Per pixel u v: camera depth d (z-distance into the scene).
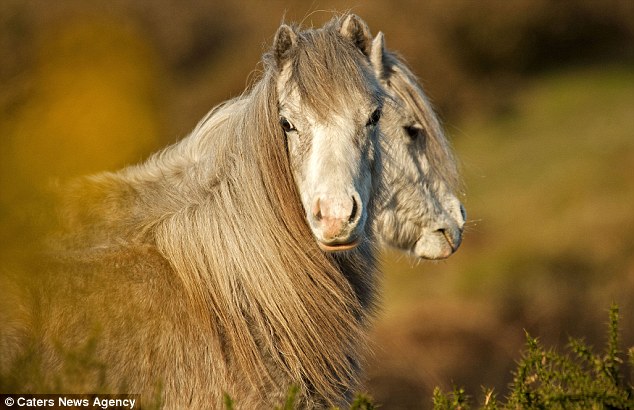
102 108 40.72
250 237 12.18
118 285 11.68
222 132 13.24
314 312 12.37
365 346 13.34
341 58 12.11
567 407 11.52
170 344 11.51
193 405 11.50
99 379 11.05
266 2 84.88
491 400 12.14
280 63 12.46
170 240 12.16
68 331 11.23
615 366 11.78
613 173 53.50
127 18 66.75
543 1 92.50
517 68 90.75
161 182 13.48
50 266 11.60
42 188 12.23
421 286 42.31
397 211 14.50
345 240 11.48
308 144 11.91
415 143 14.65
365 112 12.13
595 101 77.25
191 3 84.69
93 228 12.45
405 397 25.42
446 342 32.03
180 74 81.56
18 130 17.59
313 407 12.26
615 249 42.44
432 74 80.50
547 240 45.16
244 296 12.16
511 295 38.81
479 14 87.38
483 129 74.88
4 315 11.09
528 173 59.06
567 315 35.34
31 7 46.16
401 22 82.31
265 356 12.02
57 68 44.59
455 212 15.37
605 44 99.44
